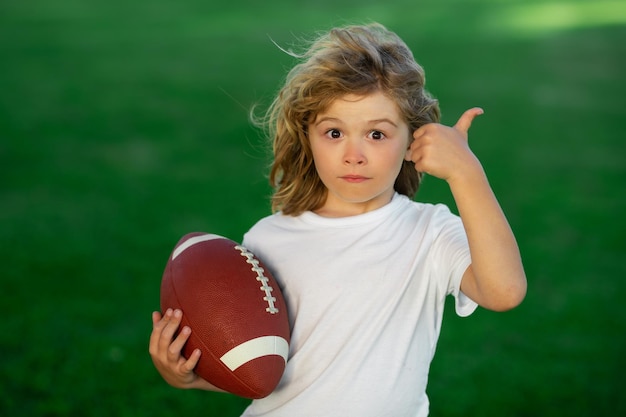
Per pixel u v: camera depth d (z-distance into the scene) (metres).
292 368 2.07
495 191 7.26
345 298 2.07
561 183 7.54
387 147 2.02
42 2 21.05
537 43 15.62
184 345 2.08
